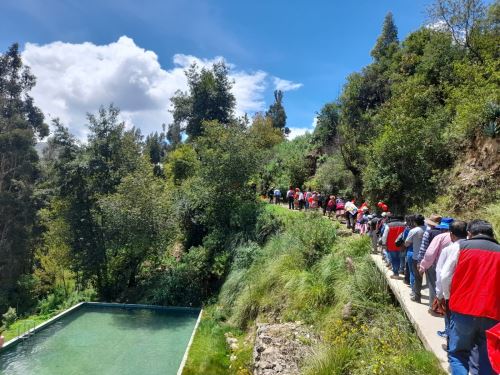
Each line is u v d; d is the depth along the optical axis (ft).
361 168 69.31
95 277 65.62
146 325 45.73
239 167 67.10
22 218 95.35
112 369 33.19
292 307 30.45
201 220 67.36
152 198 61.26
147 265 68.64
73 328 44.65
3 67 122.01
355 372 17.92
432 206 44.14
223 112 128.57
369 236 35.73
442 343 16.22
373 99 81.82
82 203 64.08
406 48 90.68
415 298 21.79
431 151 50.11
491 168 38.58
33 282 76.43
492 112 40.04
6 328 49.39
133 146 69.77
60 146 65.21
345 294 26.20
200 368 30.30
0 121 110.11
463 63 62.64
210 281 55.67
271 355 23.62
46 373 32.58
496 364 10.06
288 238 42.57
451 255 13.41
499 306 11.44
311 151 95.66
